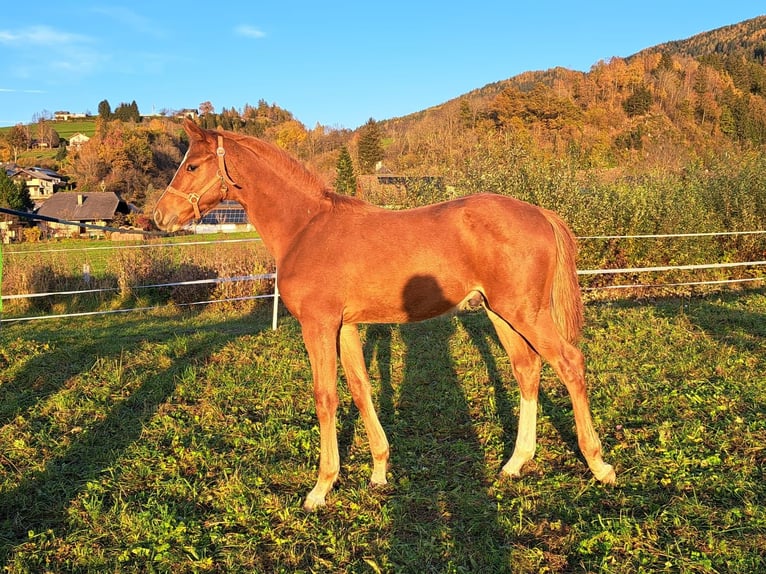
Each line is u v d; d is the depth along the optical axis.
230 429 4.96
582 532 3.22
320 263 3.66
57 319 10.84
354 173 17.67
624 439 4.45
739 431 4.32
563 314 3.76
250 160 3.96
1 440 4.78
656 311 8.77
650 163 17.36
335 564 3.14
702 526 3.20
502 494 3.75
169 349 7.45
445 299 3.75
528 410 4.03
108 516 3.58
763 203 11.77
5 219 37.81
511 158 12.34
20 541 3.40
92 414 5.38
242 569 3.09
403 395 5.68
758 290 10.91
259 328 9.37
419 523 3.48
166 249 13.62
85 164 65.31
